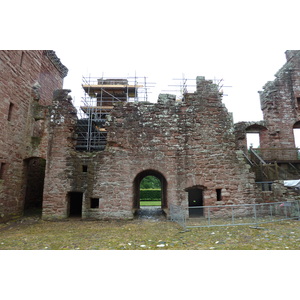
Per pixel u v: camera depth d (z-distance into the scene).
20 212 13.75
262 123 17.66
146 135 13.25
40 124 15.40
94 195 12.67
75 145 14.13
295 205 11.42
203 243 7.30
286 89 17.98
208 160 13.02
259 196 12.77
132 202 12.77
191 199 17.45
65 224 11.38
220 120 13.56
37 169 17.64
